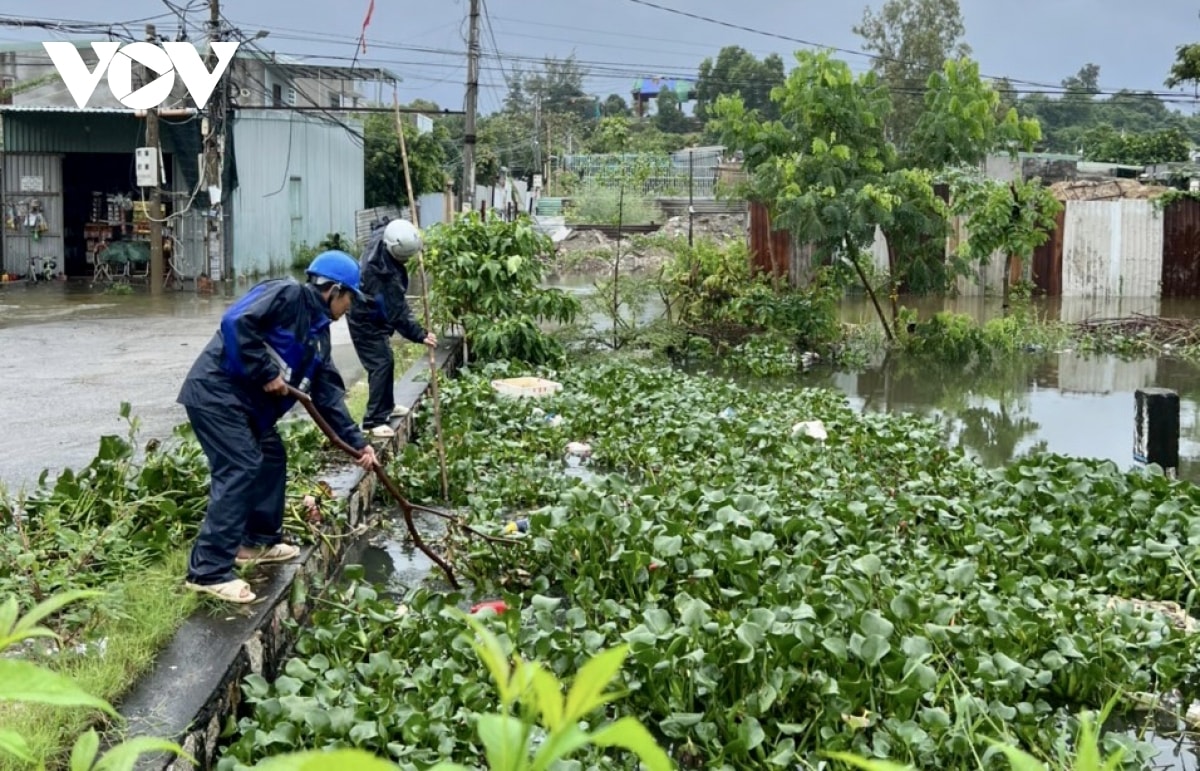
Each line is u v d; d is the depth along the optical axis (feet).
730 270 58.65
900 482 28.12
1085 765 4.35
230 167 79.51
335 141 105.50
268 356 16.92
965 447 35.86
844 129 56.70
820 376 51.11
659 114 257.96
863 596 17.92
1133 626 18.07
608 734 3.52
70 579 16.30
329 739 13.93
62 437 29.53
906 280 59.88
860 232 54.49
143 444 28.43
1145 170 136.26
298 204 95.91
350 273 18.97
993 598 18.40
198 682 13.84
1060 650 17.10
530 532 21.70
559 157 198.49
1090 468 27.04
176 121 76.33
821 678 15.28
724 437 31.86
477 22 83.92
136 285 79.05
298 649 17.06
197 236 78.64
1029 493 25.34
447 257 45.06
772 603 17.74
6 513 19.16
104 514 19.57
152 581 16.72
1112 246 81.71
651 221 127.75
